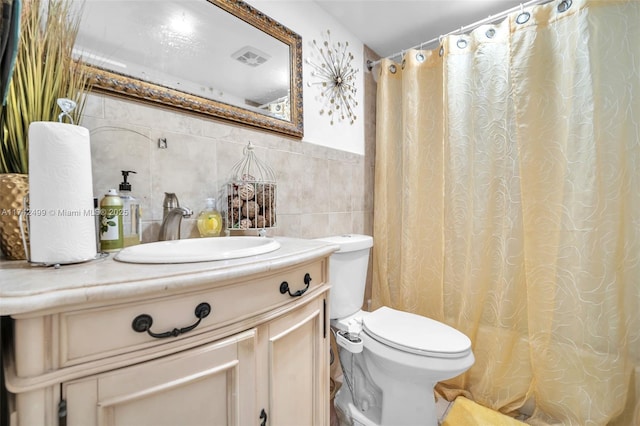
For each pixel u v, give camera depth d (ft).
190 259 1.88
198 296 1.75
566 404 3.84
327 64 4.92
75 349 1.37
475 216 4.63
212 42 3.27
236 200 3.29
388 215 5.82
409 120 5.37
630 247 3.60
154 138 2.85
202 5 3.18
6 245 1.91
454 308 5.01
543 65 4.07
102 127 2.53
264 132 3.87
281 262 2.09
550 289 4.00
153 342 1.59
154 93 2.80
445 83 4.95
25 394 1.27
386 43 5.90
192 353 1.72
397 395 3.75
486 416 4.17
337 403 4.42
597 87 3.66
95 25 2.50
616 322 3.59
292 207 4.27
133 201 2.54
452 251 5.00
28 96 2.02
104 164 2.54
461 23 5.22
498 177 4.48
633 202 3.58
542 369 4.01
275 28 3.92
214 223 3.07
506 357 4.32
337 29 5.14
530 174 4.16
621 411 3.56
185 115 3.08
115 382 1.47
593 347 3.68
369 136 6.04
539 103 4.10
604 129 3.65
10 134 1.99
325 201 4.87
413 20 5.13
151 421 1.59
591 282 3.70
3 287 1.31
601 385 3.61
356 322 4.26
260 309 2.09
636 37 3.50
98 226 2.30
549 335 3.99
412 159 5.37
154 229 2.83
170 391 1.65
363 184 5.85
